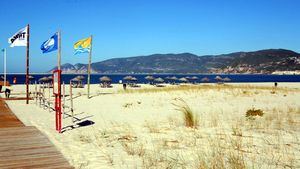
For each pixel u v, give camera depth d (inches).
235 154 256.8
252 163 234.2
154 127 399.5
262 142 305.9
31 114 565.9
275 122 423.8
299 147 284.8
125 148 291.4
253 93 907.4
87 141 329.7
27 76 775.7
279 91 1013.2
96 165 240.7
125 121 471.8
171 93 930.7
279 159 244.7
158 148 288.5
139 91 1034.7
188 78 2918.3
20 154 267.6
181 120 455.2
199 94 892.6
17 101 846.5
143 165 235.9
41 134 357.4
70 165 236.8
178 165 236.2
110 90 1444.4
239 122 425.4
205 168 218.2
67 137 354.6
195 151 276.1
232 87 1130.0
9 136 344.2
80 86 1795.0
